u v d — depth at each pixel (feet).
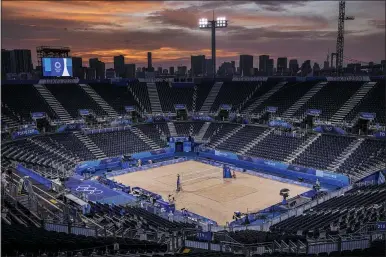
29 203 110.52
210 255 64.64
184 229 96.58
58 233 78.79
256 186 160.66
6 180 127.24
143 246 75.61
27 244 60.18
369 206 100.53
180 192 152.56
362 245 68.69
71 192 130.00
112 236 85.46
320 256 59.36
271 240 82.64
